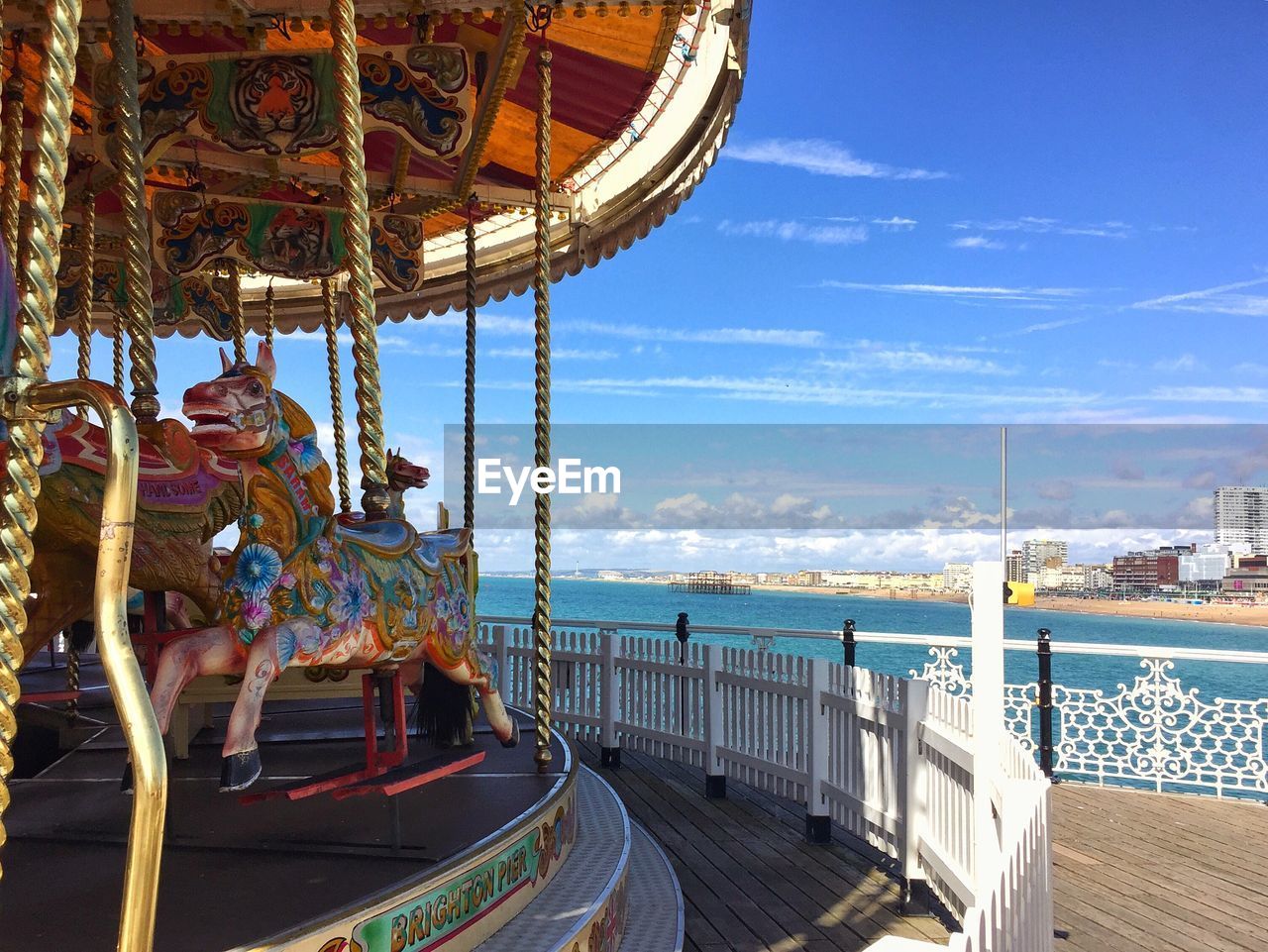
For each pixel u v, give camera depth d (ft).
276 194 25.13
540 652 14.67
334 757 15.51
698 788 24.86
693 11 15.69
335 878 9.31
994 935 8.07
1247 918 15.70
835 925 15.35
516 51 15.81
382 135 21.63
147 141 14.67
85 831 10.81
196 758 15.47
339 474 23.34
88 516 11.75
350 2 11.00
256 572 9.86
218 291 25.66
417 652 13.33
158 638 12.36
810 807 20.07
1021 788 12.23
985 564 13.04
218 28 15.03
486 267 28.43
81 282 18.25
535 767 14.65
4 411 5.39
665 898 14.58
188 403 9.59
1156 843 20.12
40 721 17.71
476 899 10.12
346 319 31.17
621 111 21.47
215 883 9.15
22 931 7.78
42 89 5.31
